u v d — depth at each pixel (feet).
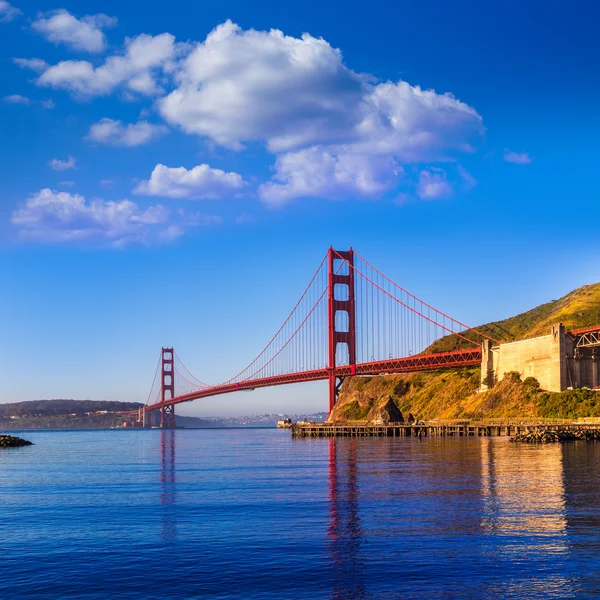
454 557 118.32
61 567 117.91
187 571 114.01
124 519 159.63
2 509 177.58
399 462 285.43
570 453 308.81
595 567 111.34
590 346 533.96
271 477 241.35
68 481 246.06
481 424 504.43
